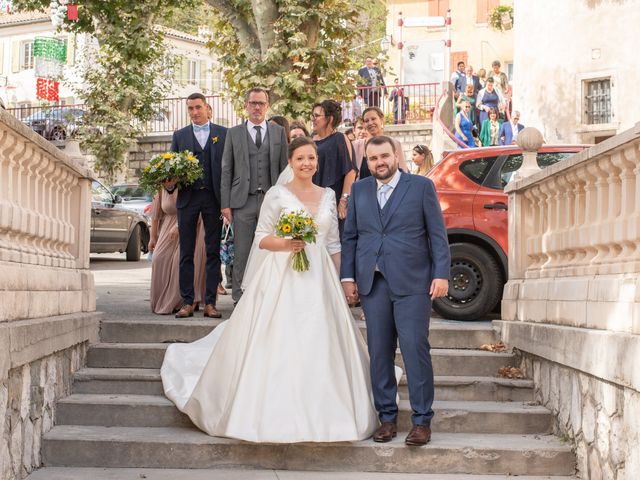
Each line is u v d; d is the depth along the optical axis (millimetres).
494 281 8484
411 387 5727
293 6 16625
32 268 5766
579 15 21859
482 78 23688
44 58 43688
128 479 5387
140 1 22406
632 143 4988
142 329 7320
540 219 7246
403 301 5680
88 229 7387
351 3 17406
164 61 31938
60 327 6090
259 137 7965
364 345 6102
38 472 5520
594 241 5797
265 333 5691
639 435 4617
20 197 5715
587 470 5473
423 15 35719
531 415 6195
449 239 8688
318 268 5902
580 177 6102
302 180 6242
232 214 8008
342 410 5566
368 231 5785
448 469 5684
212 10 18500
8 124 4965
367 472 5652
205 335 7324
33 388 5598
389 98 26781
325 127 8008
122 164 29984
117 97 29250
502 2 34875
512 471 5684
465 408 6266
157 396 6461
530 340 6578
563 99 22234
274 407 5496
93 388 6566
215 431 5727
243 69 17328
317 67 17109
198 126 8258
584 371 5418
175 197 8492
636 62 20953
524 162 7688
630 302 4965
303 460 5672
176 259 8445
